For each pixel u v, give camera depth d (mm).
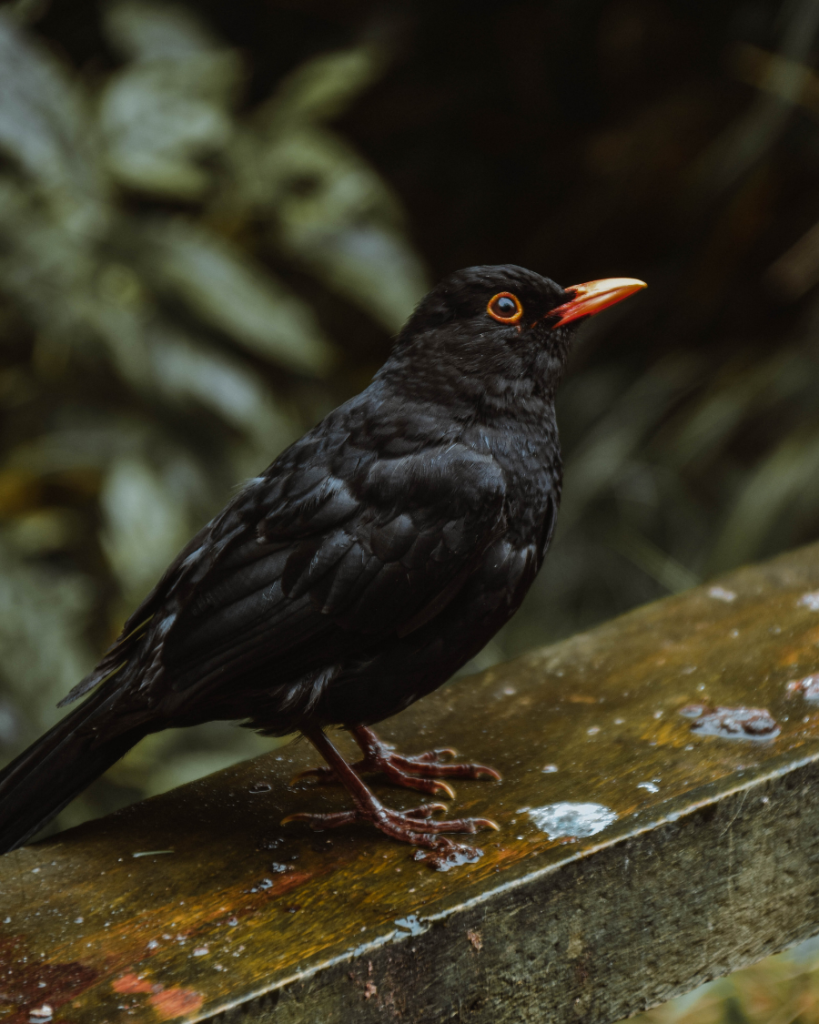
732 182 12352
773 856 4012
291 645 4184
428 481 4258
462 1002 3535
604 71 14766
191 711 4336
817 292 12359
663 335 13367
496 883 3559
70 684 8008
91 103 9883
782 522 10484
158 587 4523
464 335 4516
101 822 4266
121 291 9266
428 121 15438
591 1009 3779
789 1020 6238
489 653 11672
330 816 4145
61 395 9766
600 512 12242
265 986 3246
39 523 9445
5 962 3471
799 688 4676
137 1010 3221
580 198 14531
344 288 10492
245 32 14820
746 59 12656
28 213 8930
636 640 5285
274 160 10383
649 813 3809
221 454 9609
